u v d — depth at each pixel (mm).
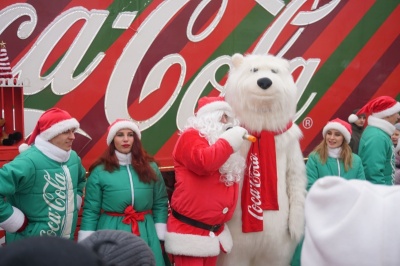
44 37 3881
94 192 3508
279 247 3840
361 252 1229
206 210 3439
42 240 1102
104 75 4098
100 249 1787
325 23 4938
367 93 5188
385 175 4926
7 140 3682
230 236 3674
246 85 3748
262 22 4660
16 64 3812
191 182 3457
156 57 4277
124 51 4152
